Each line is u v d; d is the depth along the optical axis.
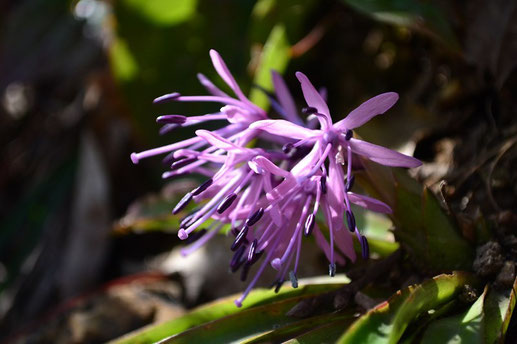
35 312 0.35
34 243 0.37
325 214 0.26
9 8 0.42
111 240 0.36
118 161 0.37
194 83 0.34
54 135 0.42
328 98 0.35
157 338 0.27
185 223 0.26
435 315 0.25
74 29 0.41
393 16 0.29
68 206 0.38
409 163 0.25
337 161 0.25
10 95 0.44
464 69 0.31
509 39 0.29
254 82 0.33
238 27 0.34
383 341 0.24
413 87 0.33
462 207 0.29
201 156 0.26
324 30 0.34
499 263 0.26
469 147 0.30
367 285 0.27
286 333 0.26
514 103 0.30
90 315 0.33
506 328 0.25
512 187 0.29
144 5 0.33
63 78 0.42
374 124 0.32
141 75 0.34
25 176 0.42
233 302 0.27
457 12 0.29
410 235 0.27
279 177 0.26
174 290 0.33
